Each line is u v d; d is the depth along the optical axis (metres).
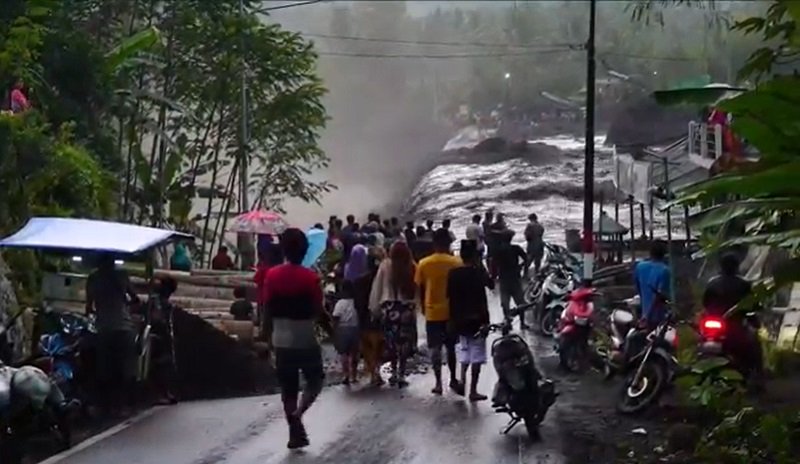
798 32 11.12
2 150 17.00
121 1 29.08
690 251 20.42
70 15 27.53
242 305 18.20
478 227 30.12
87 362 13.87
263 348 17.31
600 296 20.81
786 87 9.47
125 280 14.16
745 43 34.88
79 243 13.48
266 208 36.75
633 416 13.39
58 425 11.71
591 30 29.12
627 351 14.20
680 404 13.34
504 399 12.48
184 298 19.73
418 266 15.56
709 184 9.92
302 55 35.50
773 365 14.96
